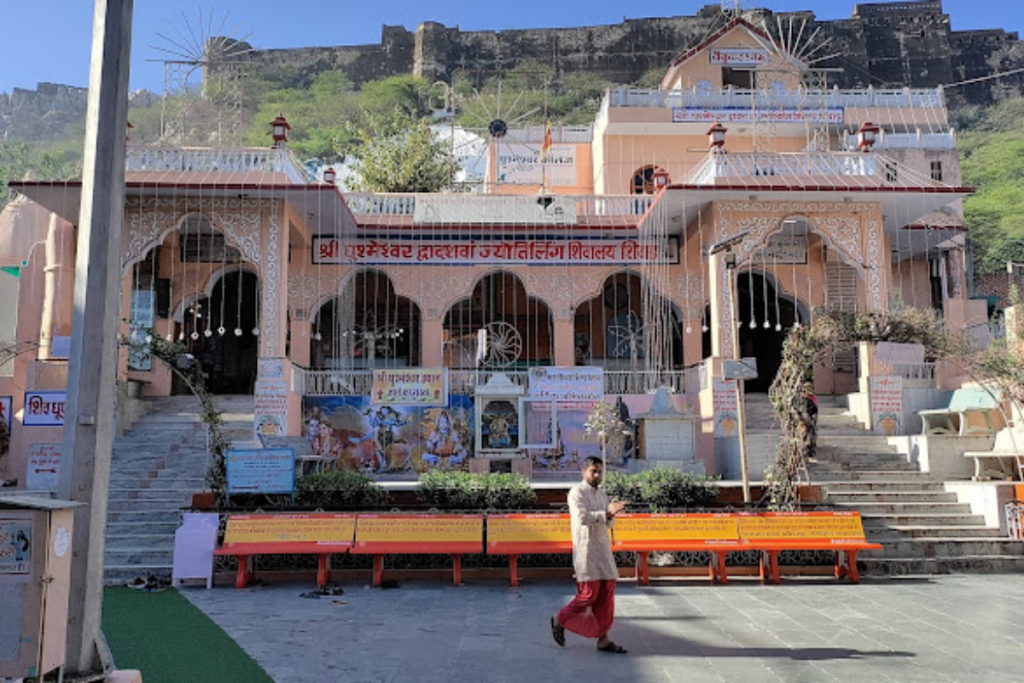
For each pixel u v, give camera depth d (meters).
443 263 19.89
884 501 12.79
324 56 83.12
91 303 4.64
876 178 17.84
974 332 18.02
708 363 17.09
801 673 5.78
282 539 9.63
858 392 18.77
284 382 16.34
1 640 3.93
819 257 20.25
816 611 8.14
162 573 10.27
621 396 17.33
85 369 4.59
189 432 16.39
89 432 4.55
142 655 6.35
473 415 17.08
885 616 7.88
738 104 26.16
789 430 10.83
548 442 16.77
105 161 4.76
